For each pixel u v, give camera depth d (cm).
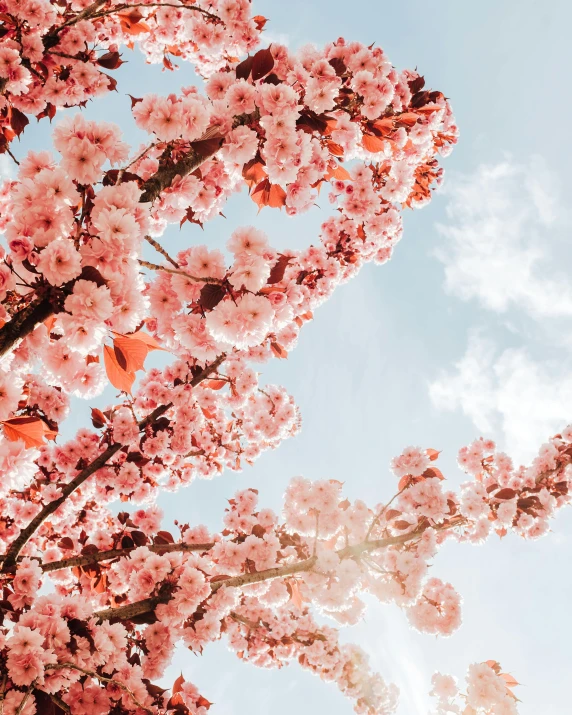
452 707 417
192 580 345
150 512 549
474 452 610
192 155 267
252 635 587
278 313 293
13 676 228
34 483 527
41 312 184
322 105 312
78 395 229
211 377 564
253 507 573
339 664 543
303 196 333
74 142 200
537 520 550
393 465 486
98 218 186
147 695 310
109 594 503
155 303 315
